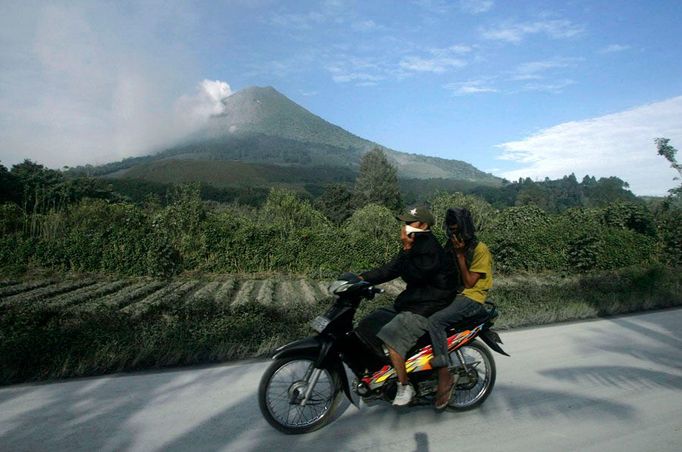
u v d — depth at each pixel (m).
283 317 8.11
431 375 4.70
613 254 18.59
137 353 6.14
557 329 8.25
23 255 16.23
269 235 18.97
